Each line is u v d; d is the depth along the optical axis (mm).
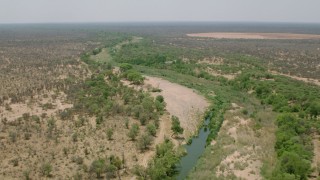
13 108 97625
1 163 65625
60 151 71375
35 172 62969
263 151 72438
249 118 95125
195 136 84188
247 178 61594
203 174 63031
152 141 78625
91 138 78062
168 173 63625
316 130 83125
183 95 118812
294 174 59406
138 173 63219
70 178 61312
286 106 99000
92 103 99438
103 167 63562
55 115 92500
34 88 118000
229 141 78312
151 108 98125
